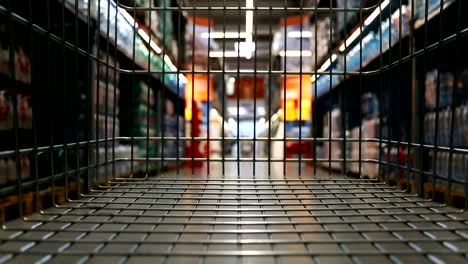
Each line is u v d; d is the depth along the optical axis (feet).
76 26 3.92
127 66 7.89
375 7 5.16
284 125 5.14
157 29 10.64
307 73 5.11
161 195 4.00
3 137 3.90
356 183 4.76
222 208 3.35
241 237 2.67
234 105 56.49
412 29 4.36
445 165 5.16
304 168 18.17
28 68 4.35
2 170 3.82
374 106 9.87
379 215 3.06
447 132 5.31
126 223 2.86
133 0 5.41
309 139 5.09
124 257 2.20
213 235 2.71
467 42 5.20
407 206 3.44
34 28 3.32
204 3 9.93
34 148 3.30
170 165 17.20
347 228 2.71
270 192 4.17
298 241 2.33
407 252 2.17
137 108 10.43
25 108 4.27
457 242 2.46
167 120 16.75
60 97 4.91
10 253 2.15
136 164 10.25
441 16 3.80
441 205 3.49
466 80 5.15
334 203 3.56
